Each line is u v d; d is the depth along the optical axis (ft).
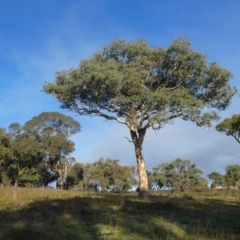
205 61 82.53
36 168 172.55
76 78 79.10
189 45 81.15
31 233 29.96
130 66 79.82
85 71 78.33
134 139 84.84
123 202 50.62
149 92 76.38
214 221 40.01
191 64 81.82
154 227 35.17
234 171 154.40
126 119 81.71
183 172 165.99
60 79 82.58
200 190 122.52
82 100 83.20
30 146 163.12
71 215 38.14
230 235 32.32
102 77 74.33
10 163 172.96
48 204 49.29
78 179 176.76
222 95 86.22
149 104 77.71
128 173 182.50
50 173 180.14
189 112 79.00
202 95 87.86
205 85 85.92
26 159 168.14
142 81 80.64
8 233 29.71
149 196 76.02
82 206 45.37
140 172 83.30
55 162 172.24
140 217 41.04
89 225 34.88
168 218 40.98
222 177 163.63
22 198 57.16
